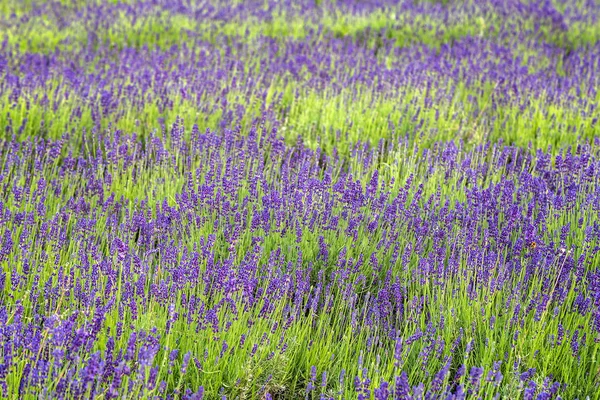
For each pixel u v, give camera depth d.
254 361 3.47
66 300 3.79
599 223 4.48
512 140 7.07
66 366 2.99
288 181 5.22
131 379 3.09
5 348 3.09
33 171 5.52
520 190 5.20
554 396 3.37
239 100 7.43
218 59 9.12
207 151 6.08
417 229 4.62
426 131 6.99
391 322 3.99
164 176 5.57
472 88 8.45
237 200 5.18
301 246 4.57
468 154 6.27
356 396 3.32
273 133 6.44
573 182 5.21
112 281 3.74
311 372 3.34
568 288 4.10
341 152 6.51
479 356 3.63
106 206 5.00
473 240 4.43
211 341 3.49
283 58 9.55
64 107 7.00
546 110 7.49
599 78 8.52
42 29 10.89
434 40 11.16
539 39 11.16
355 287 4.27
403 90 8.01
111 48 10.51
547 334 3.72
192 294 3.73
